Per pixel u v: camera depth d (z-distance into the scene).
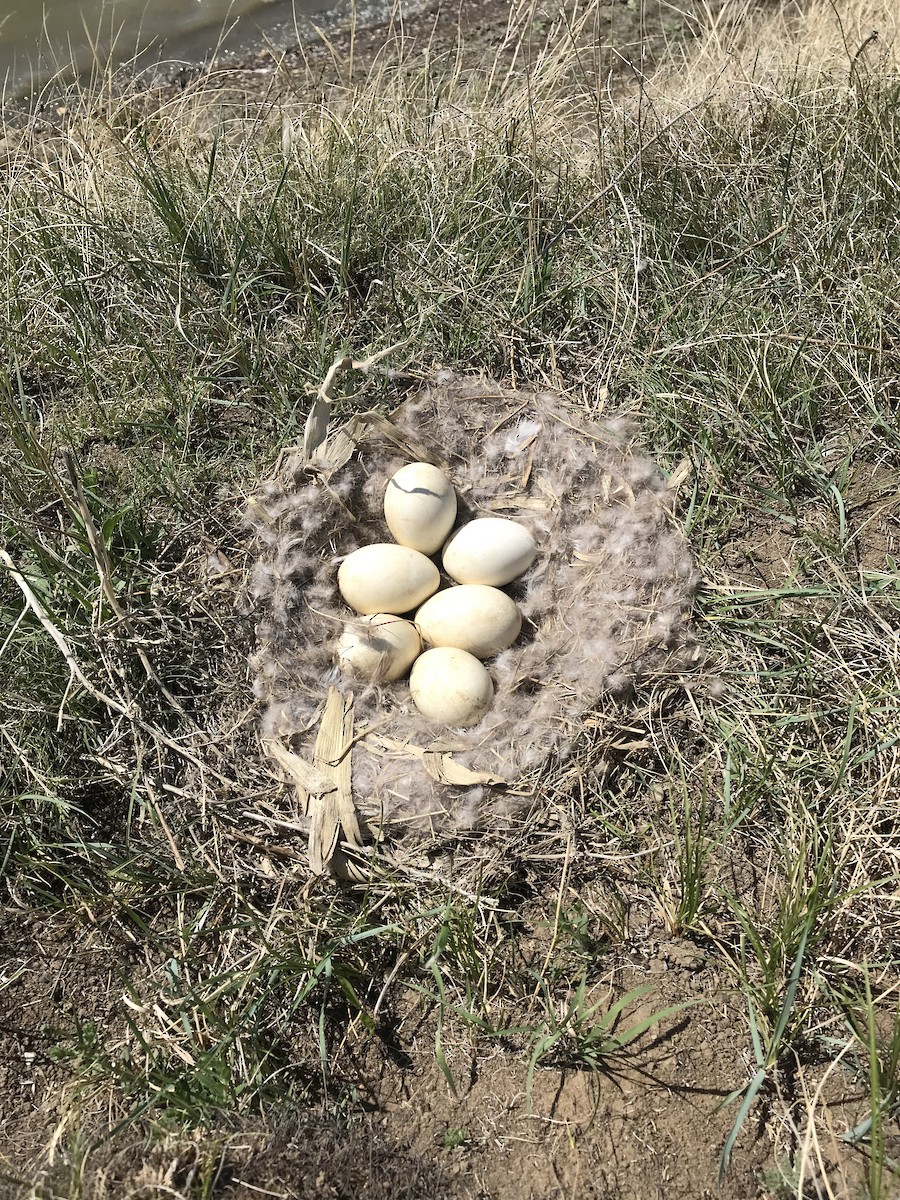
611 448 0.78
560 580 0.77
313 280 0.93
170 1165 0.51
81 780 0.65
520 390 0.85
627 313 0.86
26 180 1.01
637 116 1.01
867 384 0.81
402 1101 0.55
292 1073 0.56
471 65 1.34
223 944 0.60
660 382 0.84
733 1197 0.52
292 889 0.62
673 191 0.97
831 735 0.66
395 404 0.84
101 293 0.91
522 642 0.76
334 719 0.68
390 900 0.61
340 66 1.24
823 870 0.56
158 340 0.88
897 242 0.89
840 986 0.57
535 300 0.89
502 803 0.63
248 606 0.71
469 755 0.66
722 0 1.40
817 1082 0.54
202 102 1.23
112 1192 0.50
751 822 0.63
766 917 0.60
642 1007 0.57
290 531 0.74
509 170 0.98
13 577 0.71
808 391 0.79
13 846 0.63
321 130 1.05
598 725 0.65
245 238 0.91
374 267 0.94
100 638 0.68
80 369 0.85
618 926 0.59
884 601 0.72
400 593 0.74
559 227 0.94
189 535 0.77
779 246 0.90
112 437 0.83
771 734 0.66
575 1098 0.55
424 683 0.70
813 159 0.96
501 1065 0.56
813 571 0.75
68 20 1.43
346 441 0.76
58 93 1.30
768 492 0.78
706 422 0.80
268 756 0.66
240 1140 0.52
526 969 0.59
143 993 0.58
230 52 1.42
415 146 1.01
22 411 0.79
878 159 0.94
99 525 0.74
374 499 0.79
